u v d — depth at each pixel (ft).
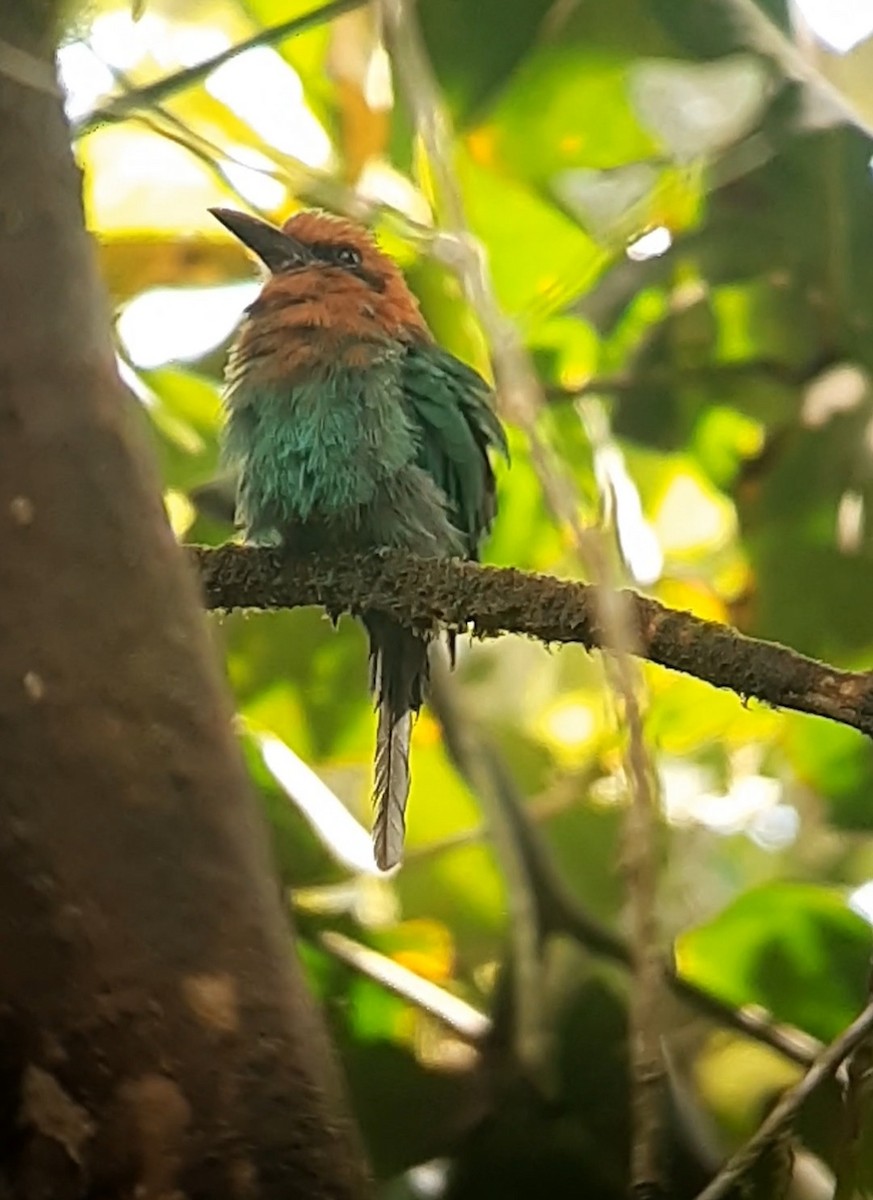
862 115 31.91
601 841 32.83
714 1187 16.30
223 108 32.94
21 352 12.69
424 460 33.27
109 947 11.96
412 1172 26.32
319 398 32.14
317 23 24.25
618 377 34.22
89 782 12.10
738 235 33.35
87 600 12.42
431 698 30.71
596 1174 25.93
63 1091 11.94
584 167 32.83
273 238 34.71
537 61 31.53
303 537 32.53
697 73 31.42
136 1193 11.92
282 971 12.50
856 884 35.01
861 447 32.96
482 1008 31.07
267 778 29.55
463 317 36.11
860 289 33.24
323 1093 12.41
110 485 12.77
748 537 33.50
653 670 36.70
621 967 26.73
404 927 31.65
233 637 33.53
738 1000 29.14
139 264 34.04
